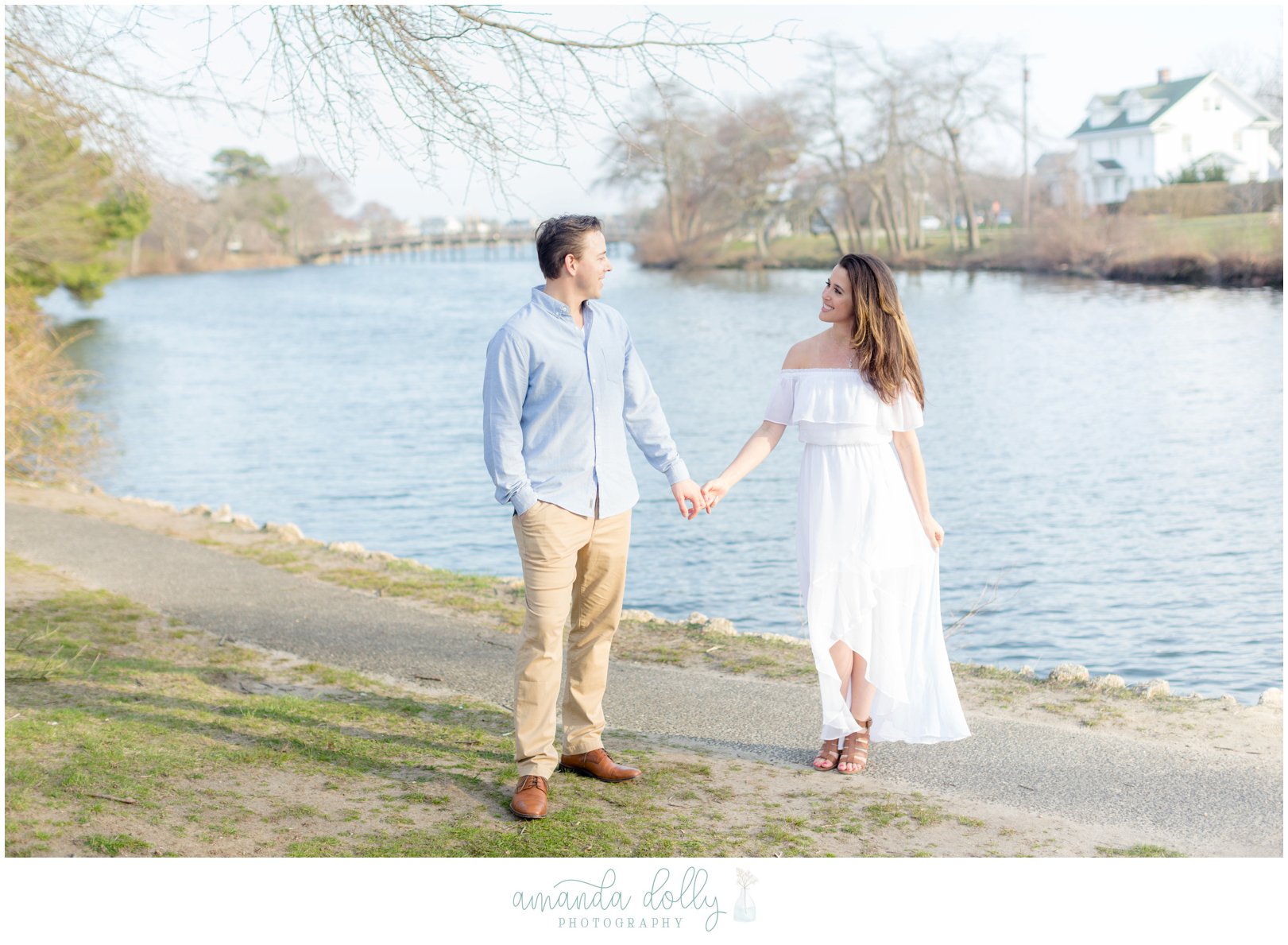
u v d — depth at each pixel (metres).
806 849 3.45
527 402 3.67
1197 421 18.19
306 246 110.88
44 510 10.35
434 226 123.31
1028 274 51.12
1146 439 16.97
